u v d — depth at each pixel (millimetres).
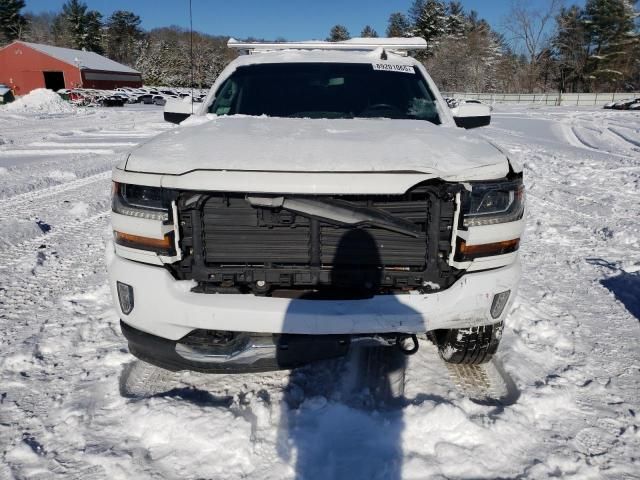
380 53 4039
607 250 5211
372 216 2154
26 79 53188
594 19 61969
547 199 7680
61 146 13992
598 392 2604
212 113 3520
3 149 13391
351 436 2207
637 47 62562
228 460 2088
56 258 4871
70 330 3289
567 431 2305
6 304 3736
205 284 2283
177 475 2023
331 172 2066
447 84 64625
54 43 94125
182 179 2111
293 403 2477
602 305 3750
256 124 2787
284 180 2053
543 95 53062
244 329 2205
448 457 2100
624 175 9492
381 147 2270
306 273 2232
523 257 4961
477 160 2227
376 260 2242
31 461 2107
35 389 2631
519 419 2328
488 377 2713
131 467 2059
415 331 2207
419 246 2240
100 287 4023
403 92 3623
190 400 2504
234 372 2342
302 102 3527
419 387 2580
